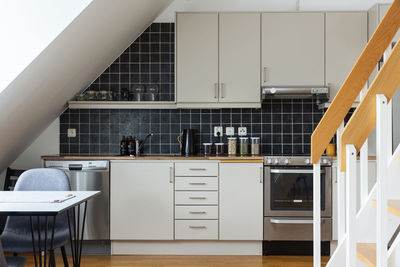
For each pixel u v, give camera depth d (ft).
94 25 9.82
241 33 13.05
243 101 13.11
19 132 11.91
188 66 13.12
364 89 6.49
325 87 12.85
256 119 14.28
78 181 12.42
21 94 9.65
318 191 6.01
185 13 13.08
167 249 12.51
